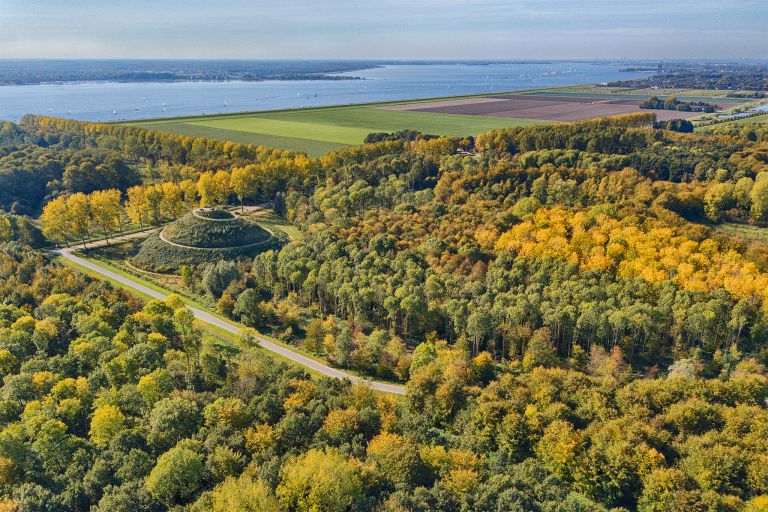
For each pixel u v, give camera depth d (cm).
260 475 8894
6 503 8312
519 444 10656
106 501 8350
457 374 12838
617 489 9531
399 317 17012
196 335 15225
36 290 16675
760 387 11750
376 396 12006
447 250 18700
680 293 15350
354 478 8781
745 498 9156
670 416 10894
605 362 13962
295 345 16162
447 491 8750
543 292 16200
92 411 11344
